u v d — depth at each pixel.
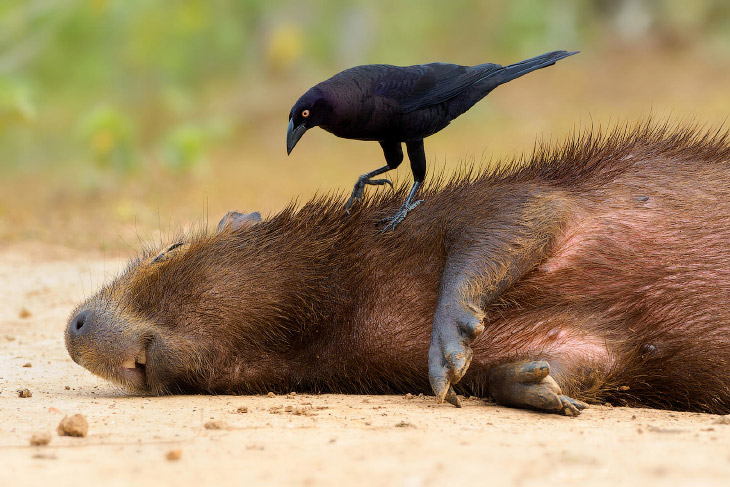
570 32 106.94
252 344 20.83
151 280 20.78
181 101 89.38
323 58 107.25
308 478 12.36
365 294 20.72
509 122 83.62
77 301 34.91
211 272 20.78
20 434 15.87
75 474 12.81
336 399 19.86
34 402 19.62
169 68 96.31
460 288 18.81
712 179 20.78
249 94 101.81
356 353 20.69
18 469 13.14
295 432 15.71
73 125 90.75
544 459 13.06
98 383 22.95
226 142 87.94
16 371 24.64
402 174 55.09
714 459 12.88
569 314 19.70
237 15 106.25
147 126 90.88
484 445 14.21
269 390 21.08
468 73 20.09
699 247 19.77
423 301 20.45
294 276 20.88
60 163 85.00
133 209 54.28
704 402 19.69
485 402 19.27
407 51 105.38
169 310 20.59
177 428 16.22
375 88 19.31
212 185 65.56
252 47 107.19
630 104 85.38
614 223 20.05
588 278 19.69
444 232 20.23
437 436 15.12
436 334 18.45
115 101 94.94
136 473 12.84
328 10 107.81
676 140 22.09
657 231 19.95
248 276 20.83
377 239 20.95
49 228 50.16
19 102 64.25
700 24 108.38
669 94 88.06
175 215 52.66
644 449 13.70
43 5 86.56
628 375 19.52
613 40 107.56
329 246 21.11
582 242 19.84
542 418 17.41
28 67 90.12
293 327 20.92
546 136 75.06
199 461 13.52
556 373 19.20
